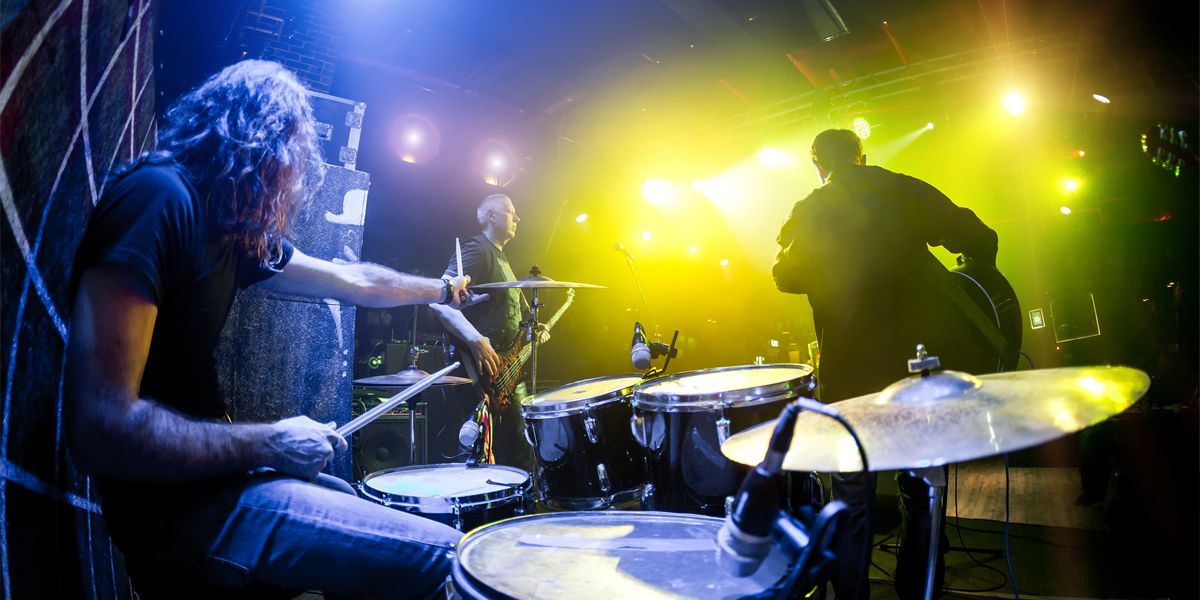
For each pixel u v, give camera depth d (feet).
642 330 10.43
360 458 16.53
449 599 4.01
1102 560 10.29
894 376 8.14
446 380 13.78
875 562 10.91
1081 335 28.71
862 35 29.32
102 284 3.95
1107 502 14.19
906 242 8.38
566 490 9.67
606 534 4.96
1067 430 3.23
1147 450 11.77
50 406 4.38
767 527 3.10
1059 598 8.68
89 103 4.75
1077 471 18.56
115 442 3.80
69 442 3.84
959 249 8.53
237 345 9.41
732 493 7.54
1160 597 8.46
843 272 8.49
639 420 8.40
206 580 4.45
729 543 3.18
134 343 3.95
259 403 9.50
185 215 4.47
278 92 5.36
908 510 7.71
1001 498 15.61
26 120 3.59
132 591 6.70
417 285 7.45
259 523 4.45
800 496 7.24
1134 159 33.42
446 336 14.90
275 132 5.23
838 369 8.54
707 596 3.62
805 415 4.48
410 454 14.82
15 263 3.71
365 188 10.73
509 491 7.64
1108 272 36.14
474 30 28.66
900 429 3.76
